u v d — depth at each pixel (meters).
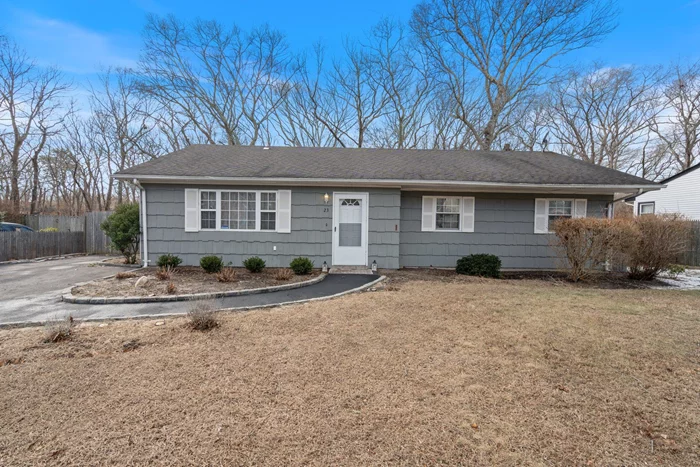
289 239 9.48
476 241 10.15
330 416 2.48
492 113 19.89
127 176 8.77
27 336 4.12
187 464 1.99
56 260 11.50
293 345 3.85
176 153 10.73
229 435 2.26
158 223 9.27
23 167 19.91
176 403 2.64
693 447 2.17
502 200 10.13
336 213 9.50
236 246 9.42
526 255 10.18
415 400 2.71
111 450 2.11
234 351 3.67
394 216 9.53
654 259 8.33
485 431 2.32
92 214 14.23
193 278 7.63
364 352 3.66
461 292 6.51
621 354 3.61
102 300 5.68
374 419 2.45
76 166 22.23
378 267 9.58
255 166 9.75
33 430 2.30
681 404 2.68
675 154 22.83
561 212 10.23
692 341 3.98
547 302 5.76
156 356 3.53
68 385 2.90
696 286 7.81
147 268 9.02
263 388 2.89
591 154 23.48
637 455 2.10
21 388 2.85
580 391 2.87
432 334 4.21
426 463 2.02
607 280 8.40
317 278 7.82
